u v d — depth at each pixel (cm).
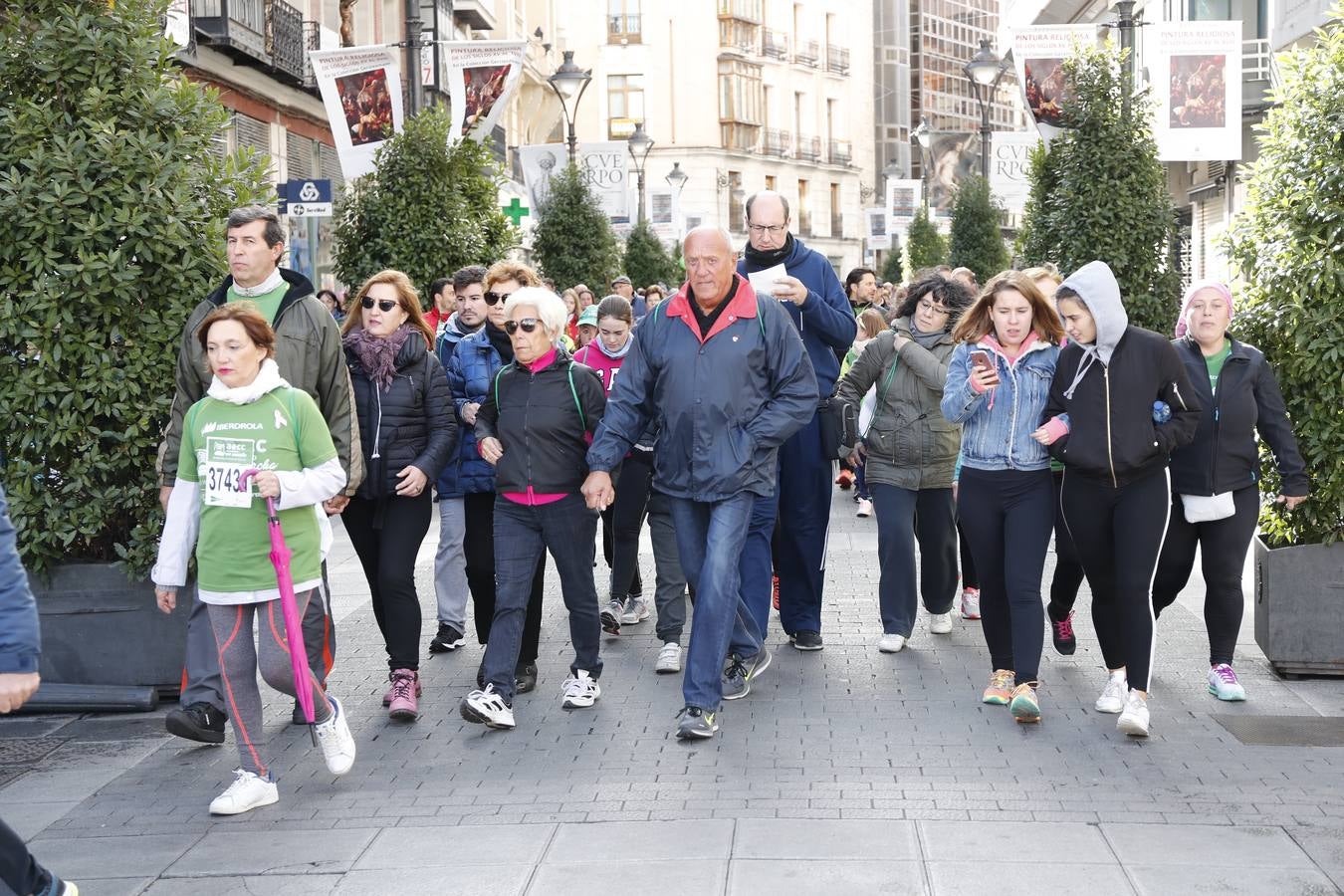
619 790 593
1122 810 556
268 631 582
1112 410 653
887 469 837
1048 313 685
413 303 741
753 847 522
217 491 575
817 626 843
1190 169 3045
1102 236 1412
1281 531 786
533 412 696
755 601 758
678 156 6900
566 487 700
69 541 727
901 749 645
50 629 739
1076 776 602
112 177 736
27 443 733
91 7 752
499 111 2012
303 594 590
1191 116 1845
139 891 500
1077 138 1431
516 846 530
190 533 595
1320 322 739
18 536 729
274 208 784
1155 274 1424
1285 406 761
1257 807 557
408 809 577
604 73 6912
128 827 566
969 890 480
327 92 1677
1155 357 656
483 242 1708
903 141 9656
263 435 574
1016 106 9406
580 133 6962
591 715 714
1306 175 765
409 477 709
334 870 513
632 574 911
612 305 937
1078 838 525
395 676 714
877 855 512
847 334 802
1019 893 477
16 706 395
